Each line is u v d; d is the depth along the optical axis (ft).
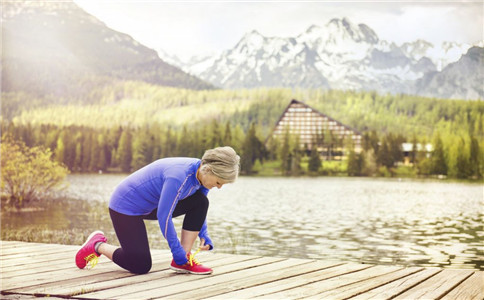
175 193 9.53
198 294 8.57
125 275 10.04
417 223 26.08
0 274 10.14
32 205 32.50
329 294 8.59
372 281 9.56
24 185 33.40
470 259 17.67
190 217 10.19
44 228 23.94
